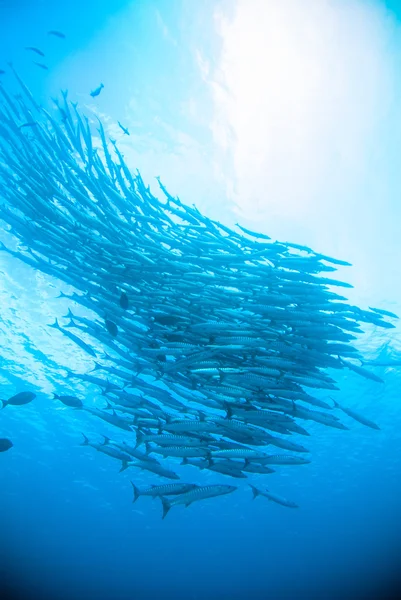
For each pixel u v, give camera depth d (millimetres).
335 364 8484
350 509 20688
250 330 7723
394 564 21703
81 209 10016
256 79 12664
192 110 12594
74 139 10117
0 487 20141
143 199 10062
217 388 7594
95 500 20562
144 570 22734
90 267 9195
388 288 14648
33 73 11180
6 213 9875
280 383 7645
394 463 18734
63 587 22969
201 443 7461
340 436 18219
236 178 13586
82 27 11000
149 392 8445
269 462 7570
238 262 8641
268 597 22500
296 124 13484
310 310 8359
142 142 12570
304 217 14273
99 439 18328
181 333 8078
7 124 9711
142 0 10938
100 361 14758
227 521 21641
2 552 22312
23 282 13227
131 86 11906
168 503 7605
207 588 22719
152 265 8492
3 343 14727
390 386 16219
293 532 21844
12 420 17766
